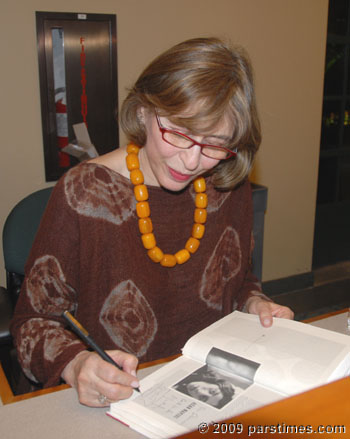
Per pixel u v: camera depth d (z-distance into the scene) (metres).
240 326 0.97
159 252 1.07
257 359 0.83
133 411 0.73
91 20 2.29
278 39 2.84
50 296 0.98
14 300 1.68
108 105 2.44
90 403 0.77
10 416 0.76
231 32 2.69
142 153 1.07
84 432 0.72
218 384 0.79
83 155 2.41
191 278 1.14
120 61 2.42
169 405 0.74
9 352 1.62
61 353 0.85
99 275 1.03
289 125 3.03
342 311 1.17
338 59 3.48
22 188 2.36
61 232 0.98
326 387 0.50
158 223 1.10
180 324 1.13
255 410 0.46
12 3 2.13
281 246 3.25
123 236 1.04
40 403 0.80
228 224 1.21
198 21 2.58
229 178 1.12
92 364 0.78
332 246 3.95
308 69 2.99
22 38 2.19
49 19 2.20
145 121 0.97
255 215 2.49
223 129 0.86
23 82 2.24
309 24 2.91
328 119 3.62
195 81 0.81
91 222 1.00
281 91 2.94
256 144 1.08
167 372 0.83
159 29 2.48
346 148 3.74
